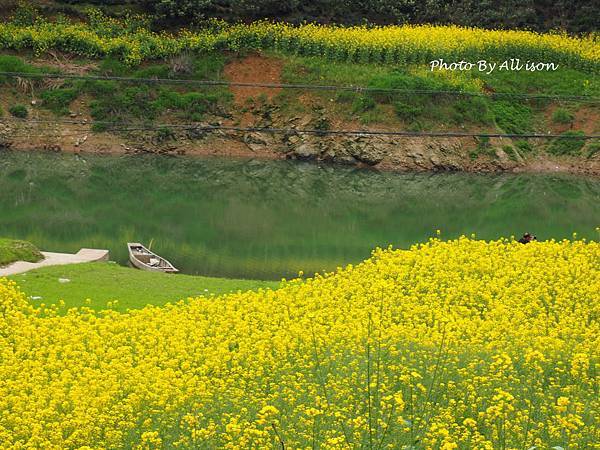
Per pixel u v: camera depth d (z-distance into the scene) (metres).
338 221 46.44
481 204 51.88
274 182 55.97
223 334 24.36
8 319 25.34
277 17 76.62
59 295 29.97
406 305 27.00
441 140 62.66
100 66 68.00
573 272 30.34
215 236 42.56
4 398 18.95
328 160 62.53
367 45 69.56
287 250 40.19
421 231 44.38
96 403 18.45
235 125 65.12
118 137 63.41
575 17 80.44
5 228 42.50
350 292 28.84
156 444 17.16
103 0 75.12
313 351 22.55
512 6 79.62
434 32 71.88
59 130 63.16
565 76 71.19
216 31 72.81
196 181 55.41
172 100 65.62
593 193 56.19
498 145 63.28
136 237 41.75
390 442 16.52
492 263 31.58
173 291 31.19
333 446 16.09
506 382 19.78
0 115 63.12
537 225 46.12
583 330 24.83
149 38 70.19
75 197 49.94
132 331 24.28
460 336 23.66
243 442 16.69
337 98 65.19
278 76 68.00
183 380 19.97
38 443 17.25
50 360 21.77
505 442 16.53
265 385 20.31
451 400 18.50
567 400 15.71
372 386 19.25
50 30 69.88
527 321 25.42
